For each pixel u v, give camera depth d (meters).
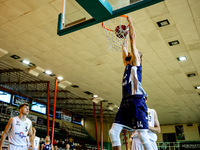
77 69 11.17
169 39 8.09
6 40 8.49
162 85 12.83
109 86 13.63
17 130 3.66
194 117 21.08
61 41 8.45
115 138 1.87
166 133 24.94
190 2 6.12
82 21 3.06
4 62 10.63
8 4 6.45
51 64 10.65
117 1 2.67
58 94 17.03
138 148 3.26
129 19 2.25
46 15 6.93
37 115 18.06
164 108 18.05
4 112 14.66
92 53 9.38
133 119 1.86
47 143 9.18
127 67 2.14
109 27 7.09
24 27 7.61
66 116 21.83
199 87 12.98
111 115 23.00
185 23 7.11
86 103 19.14
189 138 23.44
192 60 9.67
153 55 9.33
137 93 1.94
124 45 2.59
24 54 9.65
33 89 16.08
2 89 15.34
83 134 22.98
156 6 6.31
